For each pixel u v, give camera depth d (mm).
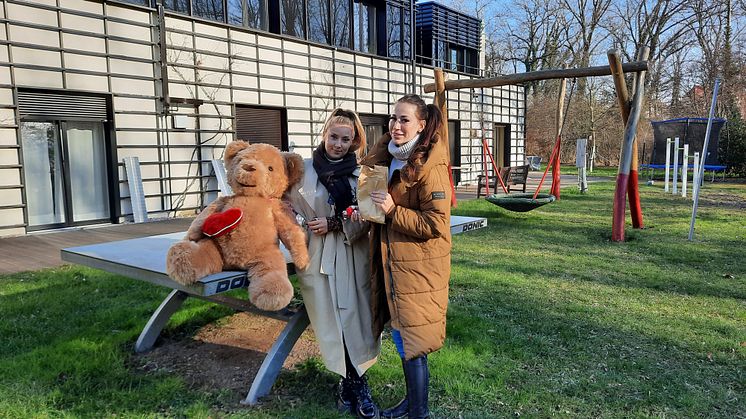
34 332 3547
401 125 2246
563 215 9805
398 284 2256
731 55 26578
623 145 7305
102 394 2680
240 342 3514
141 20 9359
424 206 2227
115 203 9258
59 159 8695
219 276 2322
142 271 2697
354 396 2559
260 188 2441
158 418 2463
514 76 8812
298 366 3070
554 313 4074
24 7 7961
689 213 10094
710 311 4156
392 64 15156
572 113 32812
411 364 2295
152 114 9625
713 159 18391
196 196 10430
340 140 2543
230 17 10773
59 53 8375
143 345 3336
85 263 3123
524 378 2936
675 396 2734
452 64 18047
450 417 2510
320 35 12844
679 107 31859
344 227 2473
